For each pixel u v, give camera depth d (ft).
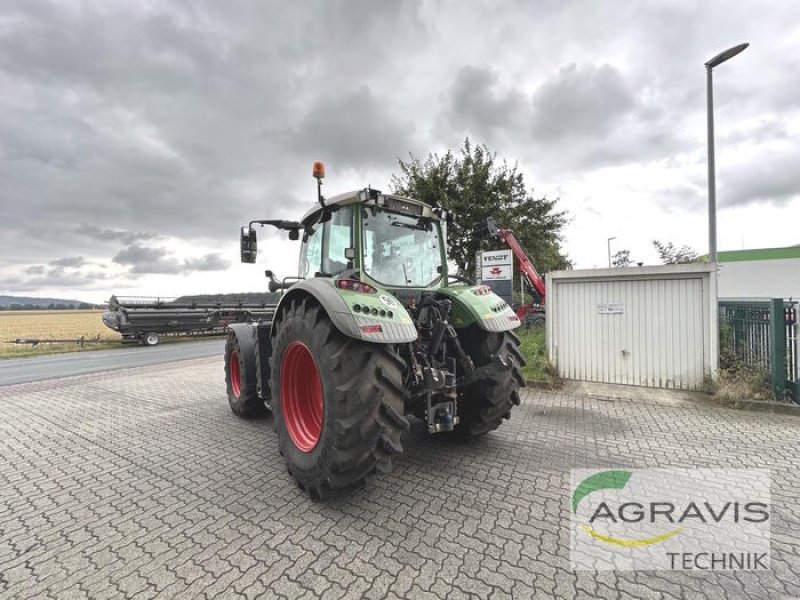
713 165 21.24
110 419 15.55
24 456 11.71
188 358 36.35
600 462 10.45
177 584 6.09
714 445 11.53
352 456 7.92
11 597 5.86
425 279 12.24
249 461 11.09
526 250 45.80
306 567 6.44
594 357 19.83
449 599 5.68
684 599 5.64
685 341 17.88
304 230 13.96
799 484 9.04
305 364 10.10
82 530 7.68
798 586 5.89
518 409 15.76
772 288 56.75
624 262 79.05
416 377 9.62
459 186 43.29
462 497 8.68
